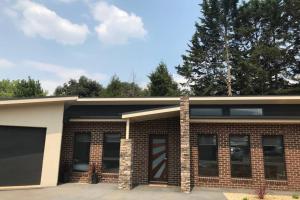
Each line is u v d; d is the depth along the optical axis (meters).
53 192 12.22
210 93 34.94
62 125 14.88
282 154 13.79
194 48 37.28
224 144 14.23
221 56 35.06
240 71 33.16
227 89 34.25
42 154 14.12
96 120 15.44
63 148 15.73
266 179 13.59
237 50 35.00
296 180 13.27
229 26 35.94
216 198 11.25
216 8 36.56
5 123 13.36
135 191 12.66
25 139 13.87
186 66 36.78
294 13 32.25
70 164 15.48
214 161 14.31
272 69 31.95
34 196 11.32
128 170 13.30
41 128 14.31
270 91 31.00
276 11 33.12
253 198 11.30
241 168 13.98
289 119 13.52
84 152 15.70
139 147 15.27
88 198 11.01
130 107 16.70
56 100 14.43
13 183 13.30
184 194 12.07
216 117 14.14
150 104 16.48
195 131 14.63
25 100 13.64
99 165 15.23
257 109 15.12
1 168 13.16
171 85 33.22
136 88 44.88
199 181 14.13
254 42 34.59
